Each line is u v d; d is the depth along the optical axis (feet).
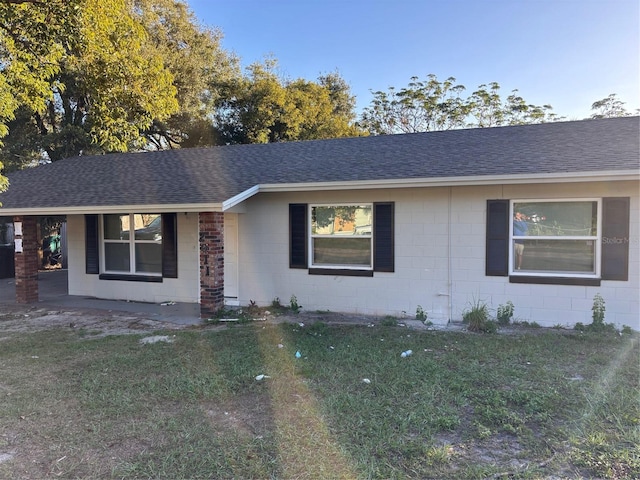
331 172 28.25
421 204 26.81
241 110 83.66
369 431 11.66
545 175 22.58
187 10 73.10
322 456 10.49
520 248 25.41
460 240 26.16
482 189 25.61
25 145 57.88
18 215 32.07
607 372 16.34
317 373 16.34
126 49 34.71
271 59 104.01
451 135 33.83
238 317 27.17
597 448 10.68
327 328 24.35
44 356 19.33
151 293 34.30
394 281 27.58
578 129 30.19
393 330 23.89
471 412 12.90
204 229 27.35
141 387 15.17
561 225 24.61
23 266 33.22
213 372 16.61
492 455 10.51
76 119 61.26
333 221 29.17
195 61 71.31
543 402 13.28
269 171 30.83
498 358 18.28
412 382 15.19
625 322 23.45
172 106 38.63
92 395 14.51
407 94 120.88
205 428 12.01
